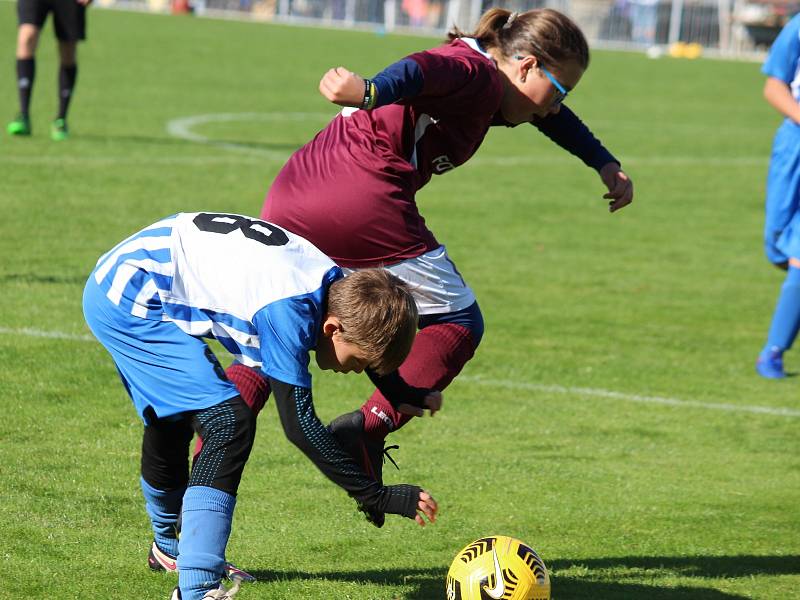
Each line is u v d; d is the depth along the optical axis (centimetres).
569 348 2502
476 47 1330
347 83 1163
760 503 1681
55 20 4388
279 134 5250
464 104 1291
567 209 4103
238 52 8856
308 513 1548
